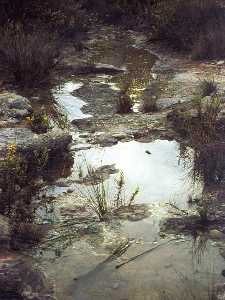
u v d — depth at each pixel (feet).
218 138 19.47
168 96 24.52
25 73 26.11
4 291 11.64
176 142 19.53
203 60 30.83
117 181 16.51
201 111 21.13
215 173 17.10
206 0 35.14
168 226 14.42
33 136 18.81
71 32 35.55
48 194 16.03
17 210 14.85
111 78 28.07
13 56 26.45
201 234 14.07
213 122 20.15
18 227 13.96
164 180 16.92
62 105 23.62
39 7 34.65
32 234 13.78
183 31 33.78
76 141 19.61
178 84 26.40
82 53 32.48
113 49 33.86
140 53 33.09
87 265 12.84
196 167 17.67
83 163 17.97
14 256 12.71
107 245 13.62
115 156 18.49
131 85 26.71
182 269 12.69
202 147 18.83
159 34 34.81
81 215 14.93
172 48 33.65
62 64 29.60
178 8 35.29
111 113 22.65
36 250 13.39
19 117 21.33
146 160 18.24
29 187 16.08
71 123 21.45
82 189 16.35
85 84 26.91
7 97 22.81
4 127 20.12
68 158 18.28
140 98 24.62
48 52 27.71
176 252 13.34
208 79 26.81
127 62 31.12
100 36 36.73
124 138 19.88
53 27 34.96
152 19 37.40
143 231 14.20
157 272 12.60
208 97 22.70
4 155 17.10
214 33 31.89
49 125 21.07
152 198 15.85
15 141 18.20
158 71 29.17
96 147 19.16
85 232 14.15
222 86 25.32
